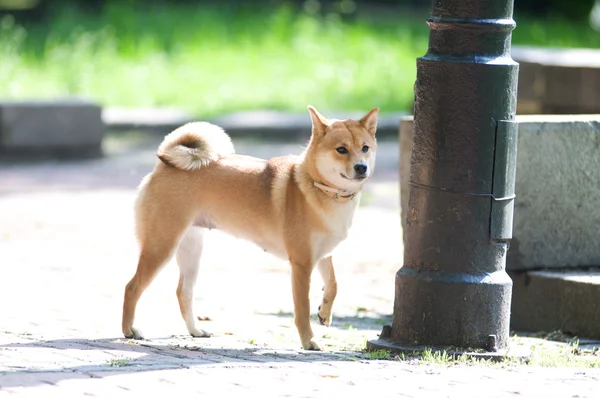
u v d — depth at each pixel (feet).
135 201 47.06
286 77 160.97
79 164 113.19
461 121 42.27
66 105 115.65
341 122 45.55
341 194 44.68
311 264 45.42
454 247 42.86
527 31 192.13
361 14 210.59
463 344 42.98
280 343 46.93
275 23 188.65
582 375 38.96
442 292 42.83
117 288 59.98
